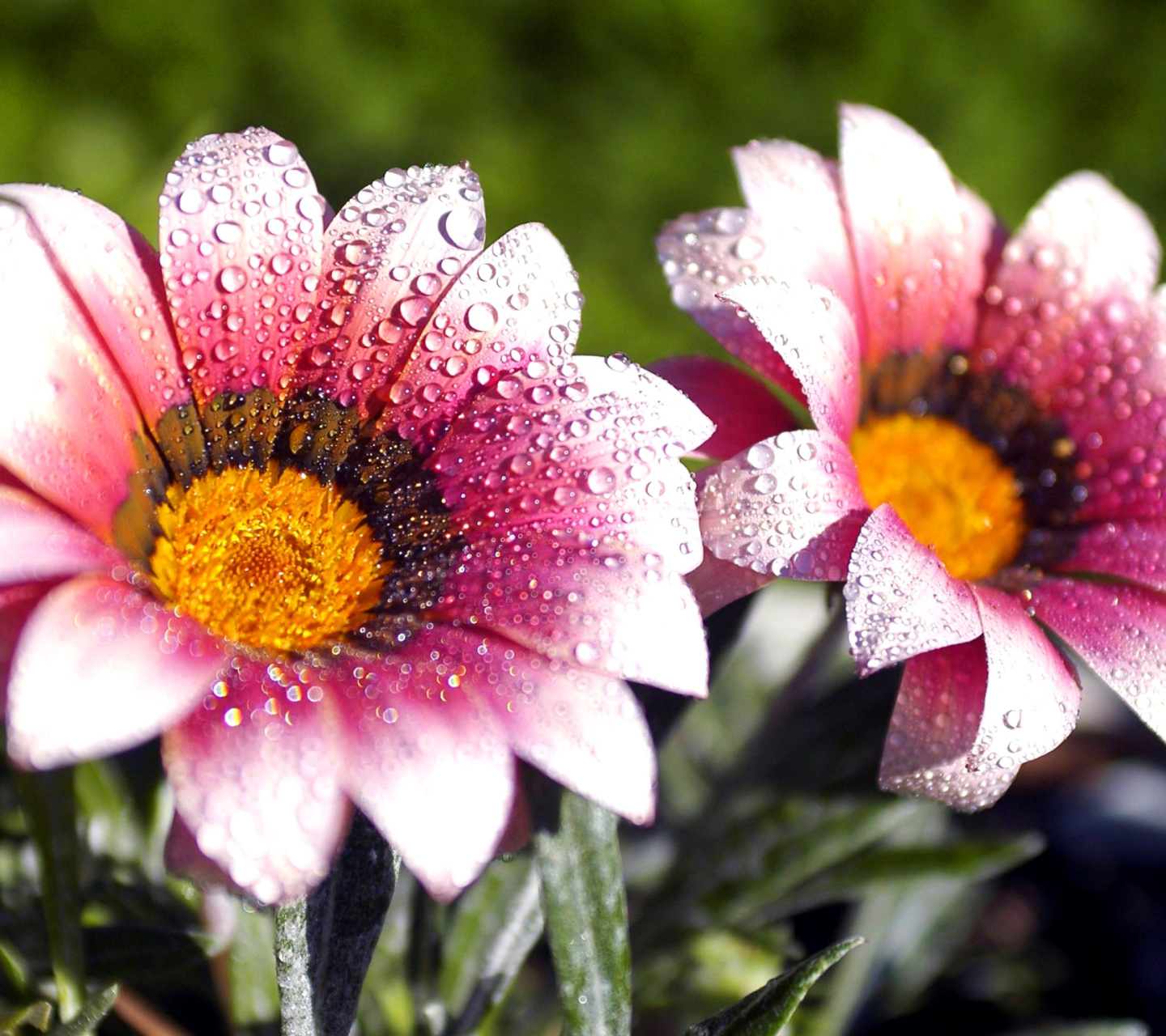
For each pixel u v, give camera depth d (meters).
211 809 0.27
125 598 0.28
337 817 0.28
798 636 0.45
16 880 0.35
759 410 0.32
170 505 0.30
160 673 0.28
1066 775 0.47
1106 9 0.80
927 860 0.35
